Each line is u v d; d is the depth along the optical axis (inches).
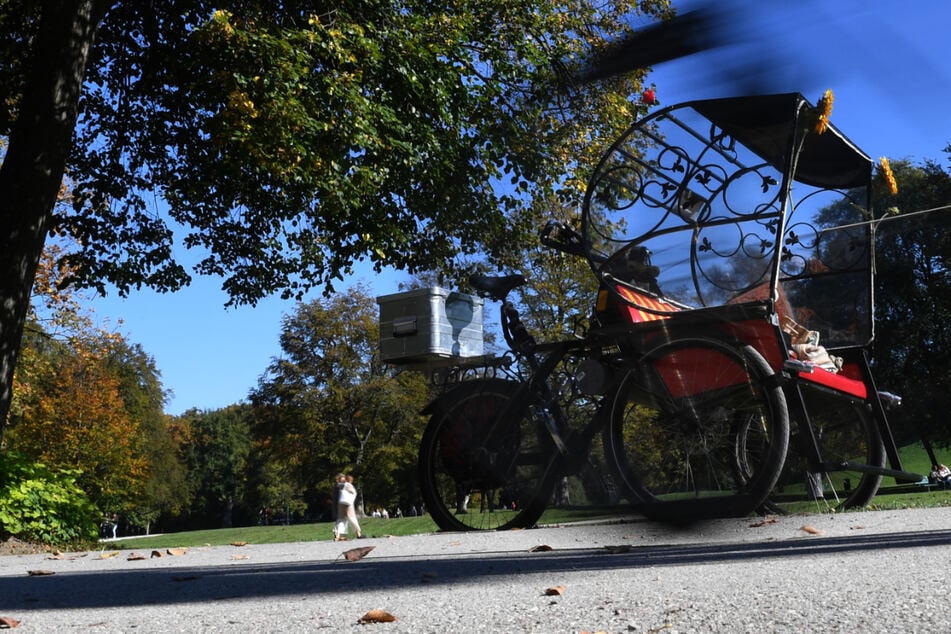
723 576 102.6
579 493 201.2
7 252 350.9
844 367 255.4
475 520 219.1
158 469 2551.7
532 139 471.5
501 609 85.5
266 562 210.4
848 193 263.0
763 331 191.6
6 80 489.1
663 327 196.5
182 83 491.2
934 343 823.1
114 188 537.0
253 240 547.8
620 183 209.0
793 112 192.7
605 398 201.2
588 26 495.5
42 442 1660.9
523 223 478.3
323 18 470.9
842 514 230.8
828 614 71.2
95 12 380.5
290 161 429.4
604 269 208.4
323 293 535.5
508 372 214.5
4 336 346.9
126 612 100.9
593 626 72.5
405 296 223.9
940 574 93.7
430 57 477.1
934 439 818.8
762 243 195.3
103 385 1769.2
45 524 456.1
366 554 207.5
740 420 190.1
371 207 469.7
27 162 359.3
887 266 804.0
